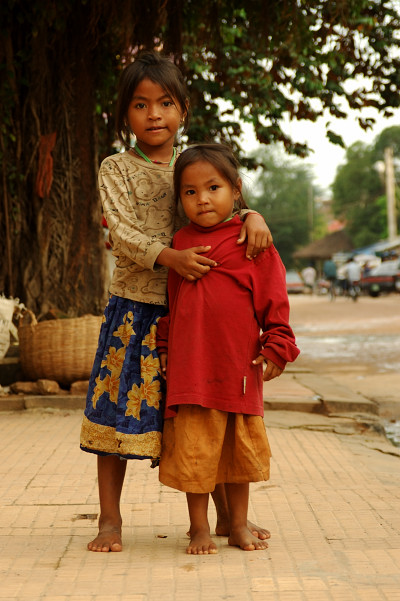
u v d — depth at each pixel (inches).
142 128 119.3
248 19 345.4
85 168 315.9
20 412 252.8
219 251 112.5
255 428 112.0
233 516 115.6
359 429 242.2
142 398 114.0
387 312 866.8
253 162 419.5
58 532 125.3
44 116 314.5
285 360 109.8
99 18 307.0
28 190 316.2
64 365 267.7
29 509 139.4
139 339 116.6
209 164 112.2
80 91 313.1
